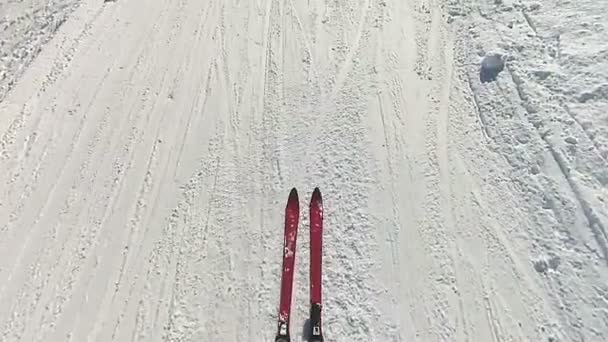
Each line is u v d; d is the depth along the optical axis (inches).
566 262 198.1
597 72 247.0
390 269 210.4
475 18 305.7
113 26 356.5
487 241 212.7
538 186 221.6
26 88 318.3
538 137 235.8
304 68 300.0
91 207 249.6
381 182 239.9
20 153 279.1
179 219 238.8
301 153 257.8
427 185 235.8
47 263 229.6
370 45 306.7
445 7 320.8
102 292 216.5
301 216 232.8
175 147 271.0
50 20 373.1
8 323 210.7
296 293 208.5
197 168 259.3
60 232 241.0
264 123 275.0
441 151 247.6
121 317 207.5
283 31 326.3
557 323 185.6
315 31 322.3
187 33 339.0
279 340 191.6
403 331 192.7
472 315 193.5
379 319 197.0
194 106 290.4
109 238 235.6
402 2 332.2
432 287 202.8
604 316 182.2
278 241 224.8
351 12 331.6
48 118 296.4
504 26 292.0
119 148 275.1
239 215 236.7
